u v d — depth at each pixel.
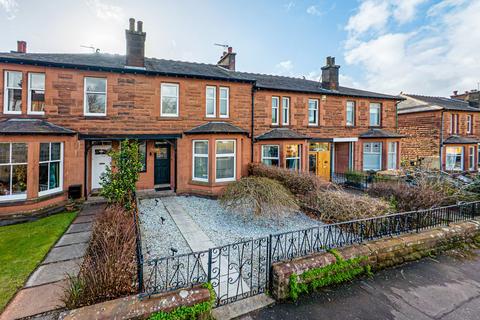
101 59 10.59
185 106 10.87
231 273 4.54
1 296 3.62
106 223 4.96
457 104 20.23
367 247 4.65
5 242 5.66
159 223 7.05
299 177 8.83
